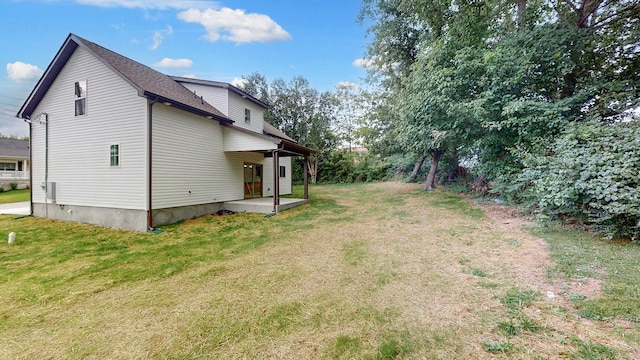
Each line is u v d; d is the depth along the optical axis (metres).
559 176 4.51
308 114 26.33
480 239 4.93
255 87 24.69
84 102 7.92
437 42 8.37
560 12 7.05
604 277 2.94
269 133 13.93
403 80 10.79
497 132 7.14
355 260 4.29
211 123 9.28
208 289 3.38
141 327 2.54
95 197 7.80
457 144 10.23
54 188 8.55
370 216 8.00
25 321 2.71
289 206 9.89
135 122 7.18
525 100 6.25
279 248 5.14
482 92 7.23
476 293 2.94
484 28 8.35
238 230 6.76
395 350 2.08
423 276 3.51
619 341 1.97
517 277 3.24
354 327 2.43
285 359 2.04
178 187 7.93
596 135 4.59
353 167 24.20
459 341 2.14
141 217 7.07
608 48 6.41
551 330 2.17
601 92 5.79
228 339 2.32
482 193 9.57
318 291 3.22
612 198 3.81
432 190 12.62
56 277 3.87
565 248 3.93
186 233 6.57
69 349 2.25
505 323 2.32
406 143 11.56
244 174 11.37
